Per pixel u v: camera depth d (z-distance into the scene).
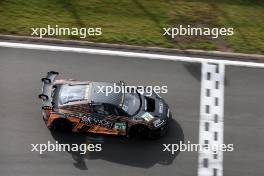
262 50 31.19
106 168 25.31
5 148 25.66
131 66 29.58
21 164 25.20
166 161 25.81
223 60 30.48
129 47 30.44
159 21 31.97
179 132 26.94
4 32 30.28
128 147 26.12
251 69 30.27
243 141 26.97
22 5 31.72
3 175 24.75
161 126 25.88
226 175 25.62
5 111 26.98
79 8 32.03
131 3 32.69
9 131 26.30
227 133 27.19
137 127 25.91
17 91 27.88
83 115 25.69
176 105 28.00
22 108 27.20
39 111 27.20
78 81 26.86
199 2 33.41
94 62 29.55
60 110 25.70
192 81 29.22
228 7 33.38
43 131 26.44
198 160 26.02
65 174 24.97
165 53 30.45
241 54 30.81
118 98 25.86
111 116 25.66
